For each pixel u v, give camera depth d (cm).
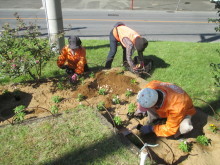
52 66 601
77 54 498
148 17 1532
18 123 366
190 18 1528
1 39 441
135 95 462
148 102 295
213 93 502
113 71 538
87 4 1836
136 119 407
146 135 377
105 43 834
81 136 341
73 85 482
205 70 603
